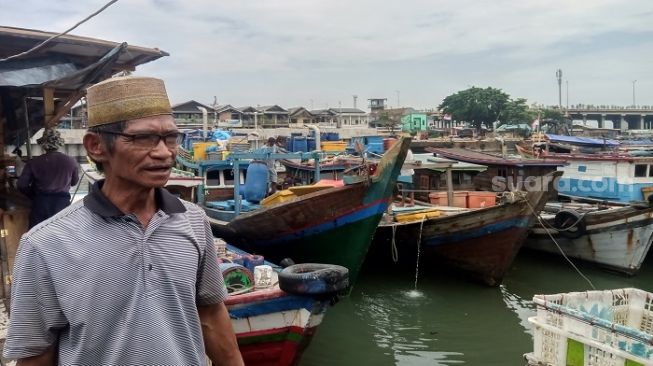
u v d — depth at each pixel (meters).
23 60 6.81
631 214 12.21
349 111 79.31
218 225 11.36
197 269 1.90
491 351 8.46
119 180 1.81
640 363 4.90
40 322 1.67
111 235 1.72
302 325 5.93
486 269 11.41
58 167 6.29
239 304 5.80
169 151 1.82
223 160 13.16
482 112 60.94
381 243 12.78
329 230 9.79
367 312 10.30
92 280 1.66
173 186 11.45
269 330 5.96
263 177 12.77
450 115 64.06
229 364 2.19
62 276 1.65
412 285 11.91
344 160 17.08
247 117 64.56
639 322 6.68
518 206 10.64
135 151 1.75
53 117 6.81
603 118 94.44
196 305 2.02
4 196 7.20
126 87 1.77
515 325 9.56
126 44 6.07
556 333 5.75
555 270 13.35
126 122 1.74
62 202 6.32
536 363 5.93
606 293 6.63
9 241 6.05
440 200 13.79
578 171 17.77
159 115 1.80
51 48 7.04
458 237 11.48
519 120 60.72
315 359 8.21
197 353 1.81
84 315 1.64
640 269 13.41
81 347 1.64
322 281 5.04
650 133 68.44
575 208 14.59
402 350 8.55
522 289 11.75
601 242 12.86
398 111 73.19
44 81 6.14
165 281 1.76
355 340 8.97
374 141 24.16
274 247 10.62
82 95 7.03
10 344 1.67
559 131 58.47
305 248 10.21
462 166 15.42
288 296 5.86
